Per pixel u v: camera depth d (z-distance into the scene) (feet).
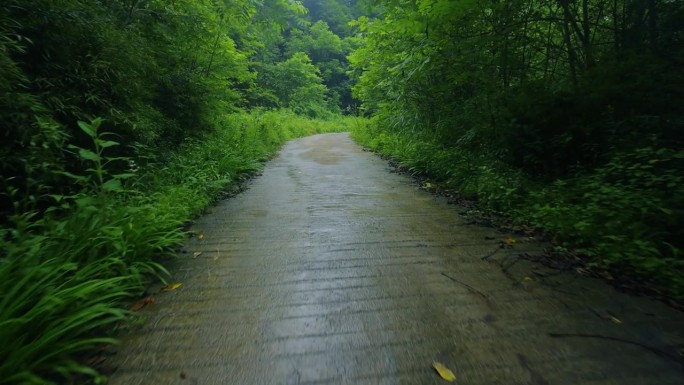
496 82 24.02
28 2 12.54
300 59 111.34
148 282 9.76
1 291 6.57
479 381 6.11
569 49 20.31
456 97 32.22
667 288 9.32
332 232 14.26
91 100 14.64
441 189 22.56
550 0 21.66
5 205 10.96
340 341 7.23
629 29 18.84
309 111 111.65
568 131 17.15
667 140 14.74
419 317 8.14
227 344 7.09
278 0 30.96
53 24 13.21
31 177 10.82
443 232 14.33
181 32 27.32
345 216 16.62
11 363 5.43
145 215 11.62
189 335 7.36
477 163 22.88
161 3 25.27
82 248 8.68
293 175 28.07
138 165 18.02
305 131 78.13
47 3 13.07
